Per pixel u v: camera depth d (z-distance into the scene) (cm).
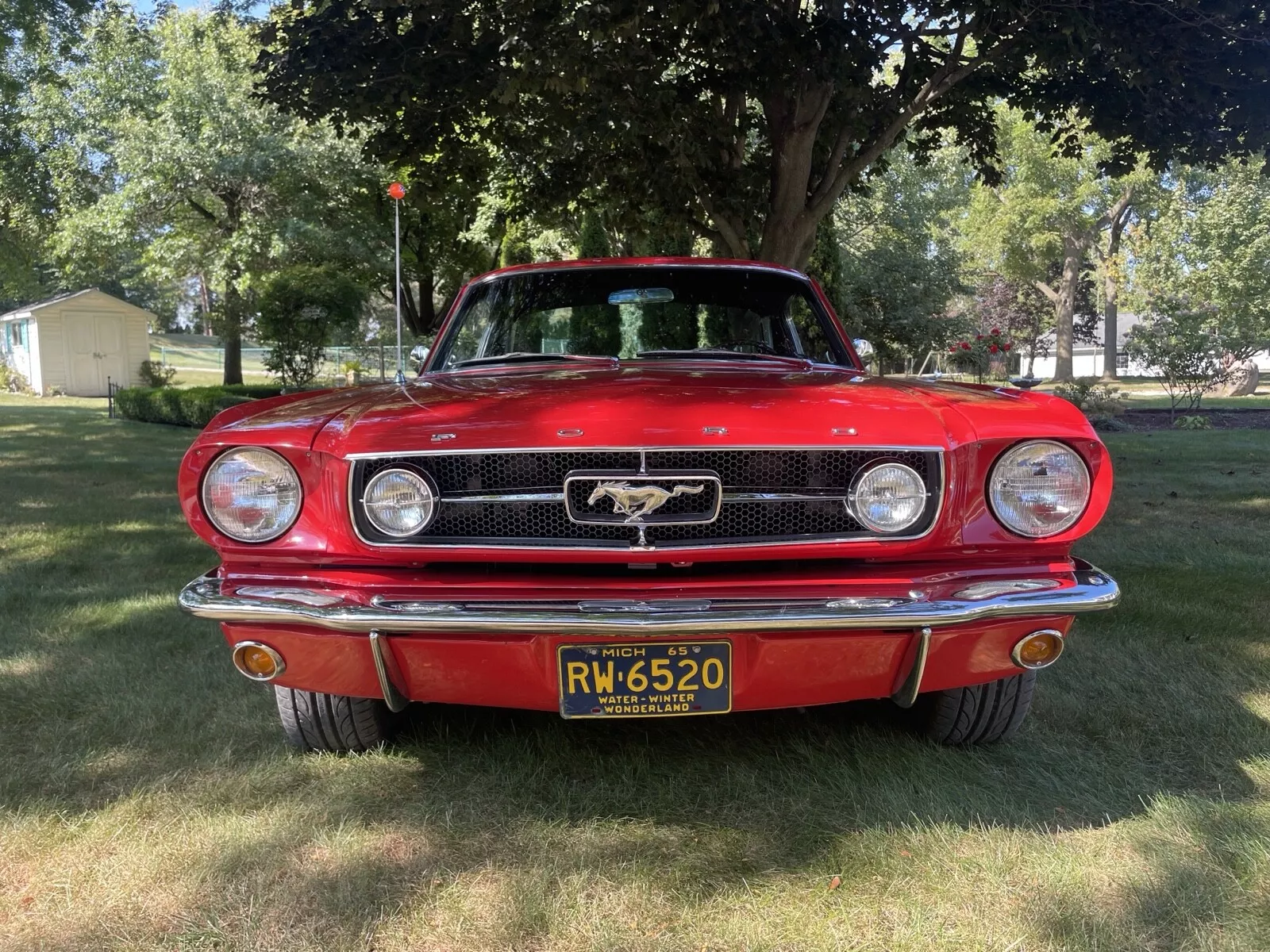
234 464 233
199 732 296
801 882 214
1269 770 265
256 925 200
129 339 2781
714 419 232
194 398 1489
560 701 227
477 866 221
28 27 1287
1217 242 2228
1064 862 219
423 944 194
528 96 738
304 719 272
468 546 225
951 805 246
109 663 354
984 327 3459
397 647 224
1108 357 4084
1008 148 3331
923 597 222
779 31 604
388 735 287
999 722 272
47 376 2625
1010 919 200
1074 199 3356
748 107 962
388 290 2281
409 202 853
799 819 242
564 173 867
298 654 231
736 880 215
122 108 1989
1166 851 223
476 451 224
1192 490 760
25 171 1819
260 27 733
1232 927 195
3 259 2083
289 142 1881
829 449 227
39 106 1895
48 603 440
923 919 200
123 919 203
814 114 711
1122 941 191
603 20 534
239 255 1905
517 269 378
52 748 284
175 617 416
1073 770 266
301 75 652
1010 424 234
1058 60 625
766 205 819
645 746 286
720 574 228
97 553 551
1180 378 1447
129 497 765
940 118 855
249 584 231
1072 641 375
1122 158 804
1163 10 586
